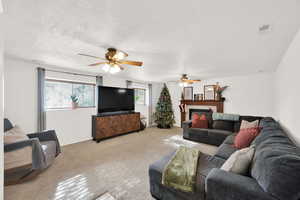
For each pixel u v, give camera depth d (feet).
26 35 5.45
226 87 14.87
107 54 6.70
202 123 12.85
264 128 7.02
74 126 11.97
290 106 6.33
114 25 4.64
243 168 4.08
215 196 3.60
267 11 3.86
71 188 5.79
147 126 19.20
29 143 6.16
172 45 6.31
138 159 8.63
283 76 7.99
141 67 10.57
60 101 11.44
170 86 20.02
